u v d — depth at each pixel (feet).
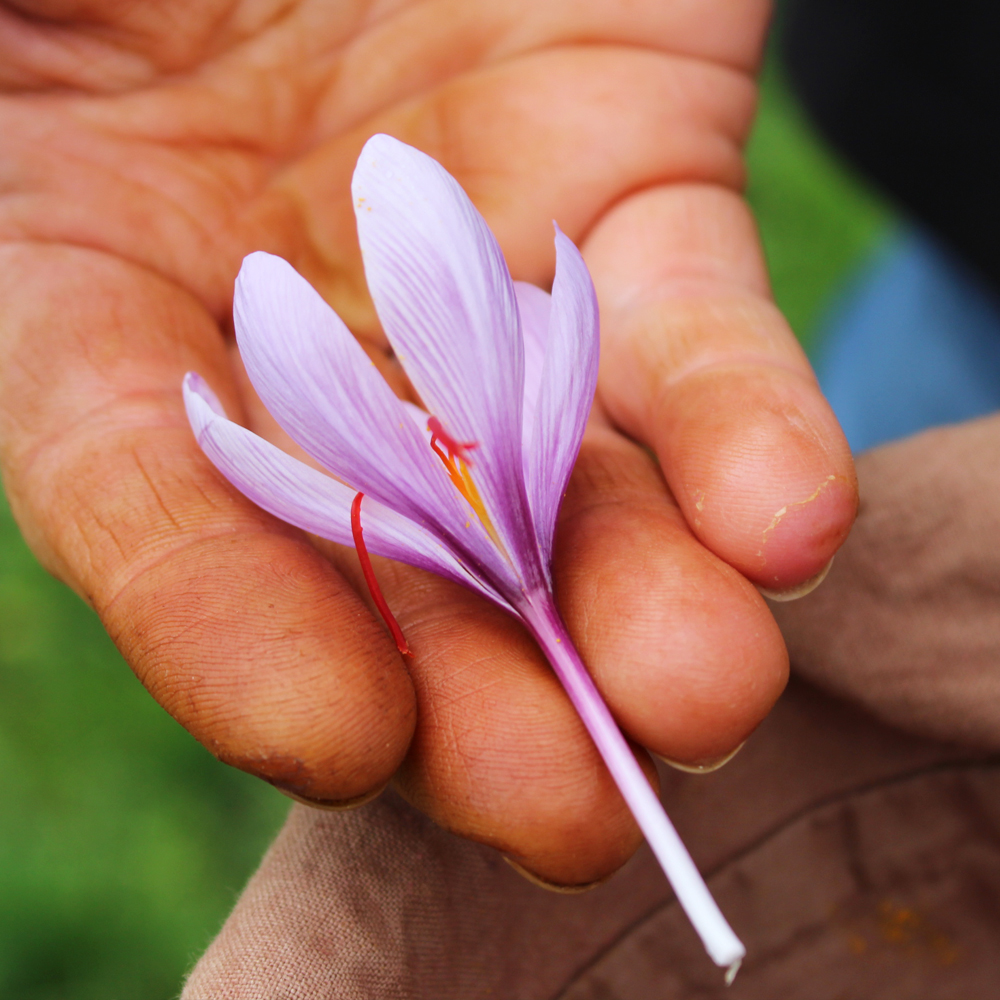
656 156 1.10
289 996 0.87
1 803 1.52
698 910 0.82
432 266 0.85
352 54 1.14
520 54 1.14
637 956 0.98
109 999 1.39
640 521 0.91
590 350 0.87
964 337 1.68
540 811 0.85
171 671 0.86
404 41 1.14
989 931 1.02
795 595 0.91
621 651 0.87
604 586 0.88
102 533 0.92
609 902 0.98
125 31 1.09
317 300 0.84
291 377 0.85
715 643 0.86
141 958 1.42
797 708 1.02
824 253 2.41
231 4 1.10
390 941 0.90
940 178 1.41
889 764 1.02
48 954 1.42
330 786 0.85
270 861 0.92
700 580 0.88
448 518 0.86
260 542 0.90
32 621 1.67
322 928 0.89
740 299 1.00
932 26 1.30
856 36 1.39
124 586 0.90
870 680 1.00
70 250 1.06
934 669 1.00
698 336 0.97
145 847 1.50
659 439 0.95
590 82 1.11
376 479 0.86
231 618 0.86
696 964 0.99
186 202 1.11
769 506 0.89
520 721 0.86
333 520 0.88
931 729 1.00
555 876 0.86
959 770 1.02
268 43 1.13
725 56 1.15
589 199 1.11
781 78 2.49
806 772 1.02
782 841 1.02
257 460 0.87
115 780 1.55
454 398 0.85
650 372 0.98
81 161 1.08
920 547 1.00
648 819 0.84
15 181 1.07
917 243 1.68
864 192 2.24
